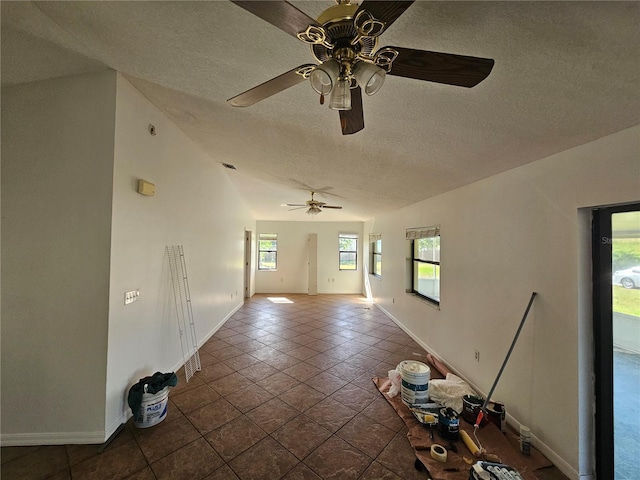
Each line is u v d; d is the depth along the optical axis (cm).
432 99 162
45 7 142
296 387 287
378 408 251
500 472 162
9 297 198
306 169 382
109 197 204
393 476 178
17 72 194
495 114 160
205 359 354
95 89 205
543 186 199
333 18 96
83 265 201
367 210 631
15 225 199
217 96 220
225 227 516
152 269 265
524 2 93
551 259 192
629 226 158
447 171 271
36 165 200
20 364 198
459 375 308
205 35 147
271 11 88
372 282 744
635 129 143
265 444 204
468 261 294
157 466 181
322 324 524
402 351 391
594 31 97
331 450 199
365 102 180
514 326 226
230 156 398
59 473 175
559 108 142
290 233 870
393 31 118
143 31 153
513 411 224
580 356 172
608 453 165
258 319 552
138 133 236
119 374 216
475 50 122
